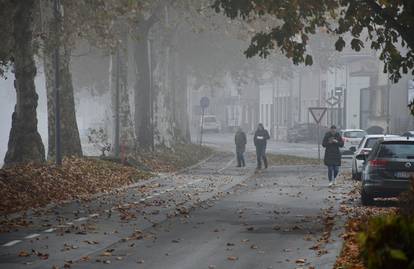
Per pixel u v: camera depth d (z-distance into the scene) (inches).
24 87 2738.7
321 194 2618.1
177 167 4185.5
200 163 4746.6
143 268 1205.7
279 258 1294.3
